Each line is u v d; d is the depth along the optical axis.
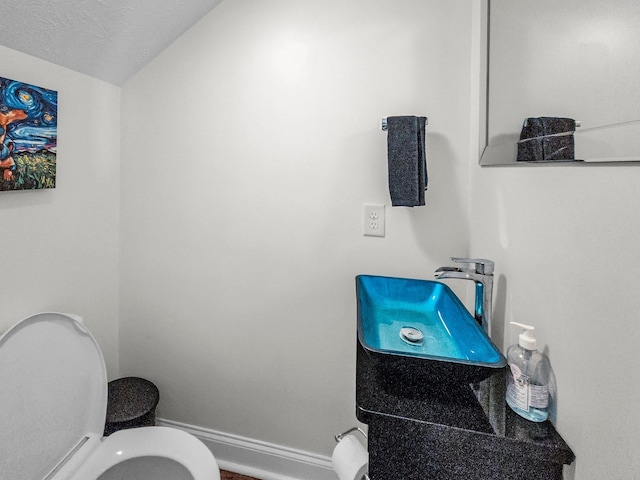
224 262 1.35
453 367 0.58
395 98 1.15
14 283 1.01
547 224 0.60
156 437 1.03
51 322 0.95
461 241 1.15
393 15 1.13
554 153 0.51
